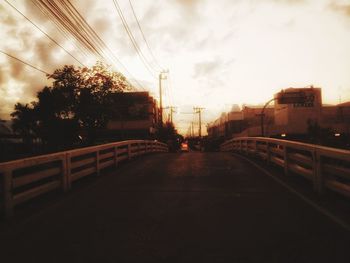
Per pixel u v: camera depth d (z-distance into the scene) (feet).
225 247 16.72
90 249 16.79
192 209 24.20
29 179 25.77
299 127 202.80
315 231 18.95
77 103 97.19
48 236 18.95
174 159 62.13
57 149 98.17
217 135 345.10
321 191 27.99
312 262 14.75
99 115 98.37
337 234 18.38
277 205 24.99
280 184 33.47
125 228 20.08
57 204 26.71
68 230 19.95
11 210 23.29
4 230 20.31
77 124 100.53
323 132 178.81
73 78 98.27
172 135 257.34
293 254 15.67
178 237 18.33
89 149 38.55
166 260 15.28
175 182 35.76
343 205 24.75
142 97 194.49
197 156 69.31
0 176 22.84
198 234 18.76
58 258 15.76
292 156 36.24
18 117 123.75
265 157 50.80
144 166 50.98
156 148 96.02
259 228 19.65
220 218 21.81
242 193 29.50
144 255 15.90
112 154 48.57
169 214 22.98
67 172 32.40
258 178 37.37
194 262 15.01
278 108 239.50
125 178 39.32
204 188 32.07
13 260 15.65
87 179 38.93
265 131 200.44
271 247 16.61
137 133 190.49
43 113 104.17
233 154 74.54
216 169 45.34
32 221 22.07
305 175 32.24
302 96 125.29
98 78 99.09
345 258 15.11
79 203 26.91
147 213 23.38
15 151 105.19
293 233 18.67
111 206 25.66
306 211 23.20
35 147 109.70
